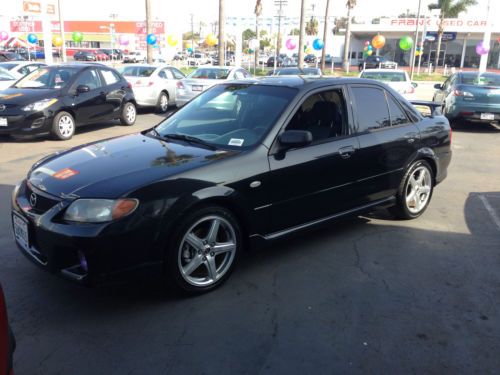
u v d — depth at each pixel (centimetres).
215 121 434
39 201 335
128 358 286
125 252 312
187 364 281
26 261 411
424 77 4066
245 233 382
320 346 301
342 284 383
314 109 431
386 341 308
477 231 511
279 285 379
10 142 979
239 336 310
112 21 6150
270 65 5341
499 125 1387
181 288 345
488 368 285
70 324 319
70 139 1023
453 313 345
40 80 1046
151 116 1464
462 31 5459
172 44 3972
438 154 548
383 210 579
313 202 419
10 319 323
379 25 5756
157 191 323
